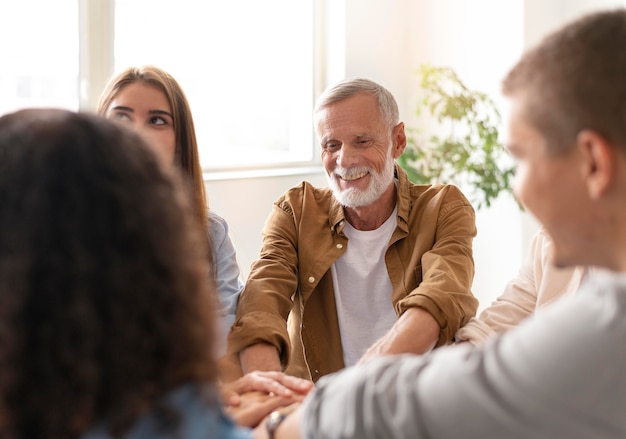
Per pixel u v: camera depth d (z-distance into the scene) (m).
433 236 2.22
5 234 0.66
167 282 0.69
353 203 2.23
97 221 0.67
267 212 4.19
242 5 4.23
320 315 2.28
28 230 0.65
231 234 4.03
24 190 0.67
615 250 0.86
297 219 2.33
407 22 4.66
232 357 1.93
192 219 0.78
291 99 4.46
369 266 2.27
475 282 4.45
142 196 0.70
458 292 2.00
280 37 4.39
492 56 4.25
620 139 0.81
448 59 4.46
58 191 0.67
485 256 4.39
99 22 3.66
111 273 0.66
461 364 0.78
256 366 1.88
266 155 4.38
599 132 0.81
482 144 4.18
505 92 0.91
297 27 4.45
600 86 0.81
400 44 4.65
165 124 2.12
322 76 4.50
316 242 2.29
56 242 0.65
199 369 0.71
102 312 0.66
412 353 1.88
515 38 4.14
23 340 0.65
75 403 0.65
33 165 0.67
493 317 1.87
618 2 4.00
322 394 0.85
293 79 4.46
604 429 0.74
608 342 0.74
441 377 0.78
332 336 2.26
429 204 2.26
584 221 0.86
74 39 3.63
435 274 2.04
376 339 2.24
